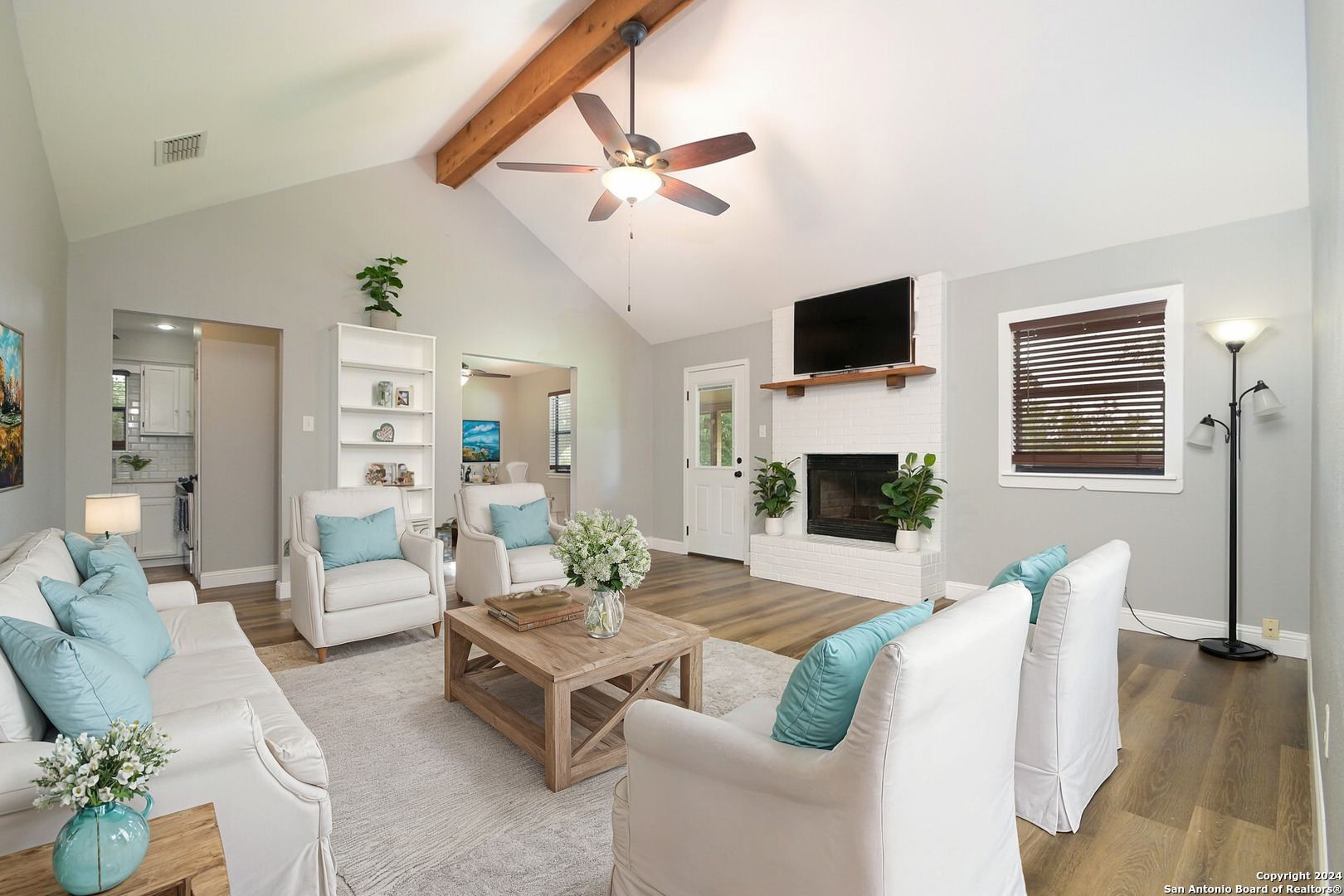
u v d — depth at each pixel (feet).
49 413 10.66
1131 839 5.71
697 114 13.23
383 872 5.26
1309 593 9.89
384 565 11.39
